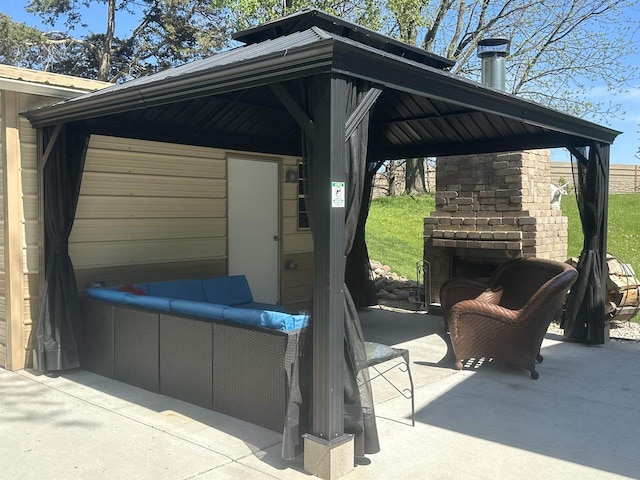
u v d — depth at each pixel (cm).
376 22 1224
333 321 316
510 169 774
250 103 609
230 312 418
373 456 351
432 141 777
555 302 513
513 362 526
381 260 1117
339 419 323
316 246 321
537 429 397
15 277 531
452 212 837
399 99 607
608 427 401
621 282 707
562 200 1435
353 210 330
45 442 373
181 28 2530
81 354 538
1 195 539
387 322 788
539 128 662
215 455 352
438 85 393
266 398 391
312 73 313
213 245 729
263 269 816
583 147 662
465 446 367
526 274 621
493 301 625
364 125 338
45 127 526
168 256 670
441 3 1546
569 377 525
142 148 635
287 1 1192
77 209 574
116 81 2567
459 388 490
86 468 336
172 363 458
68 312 528
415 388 489
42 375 524
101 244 598
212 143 678
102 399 458
